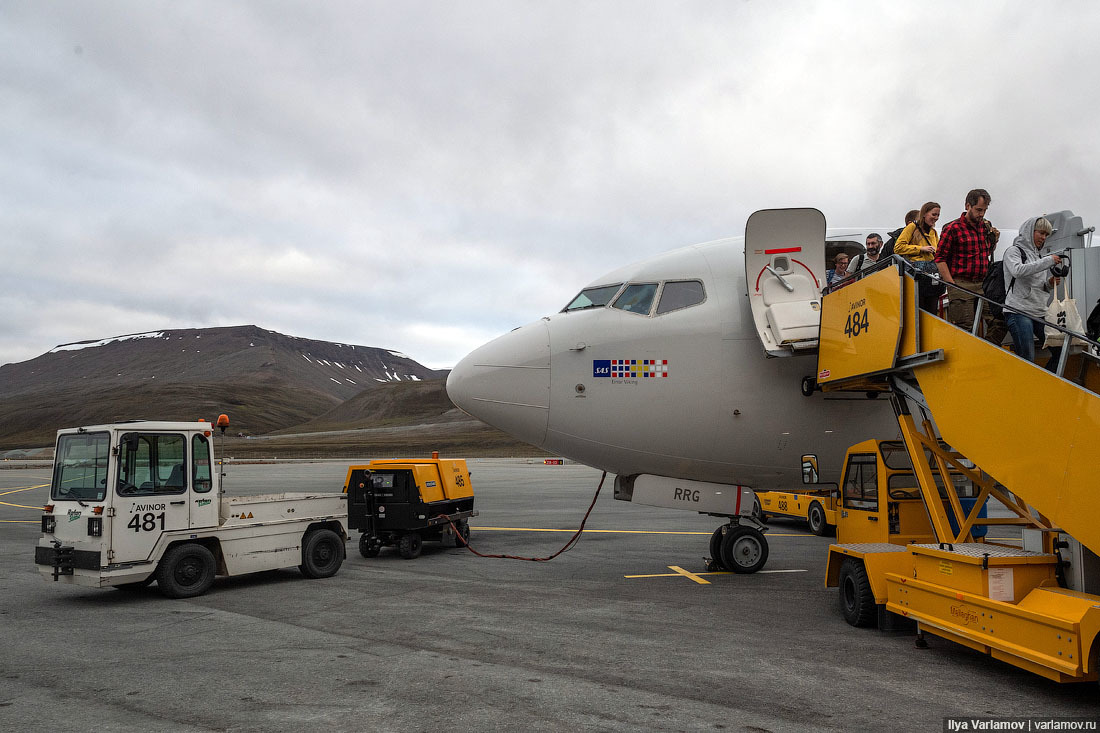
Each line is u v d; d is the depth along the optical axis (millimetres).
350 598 9578
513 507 24219
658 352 9750
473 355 10625
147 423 9609
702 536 16375
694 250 10516
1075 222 9672
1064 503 5094
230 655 6754
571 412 9938
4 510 24750
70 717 5105
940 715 5020
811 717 4980
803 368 9594
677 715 5031
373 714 5094
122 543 9195
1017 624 5430
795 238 9586
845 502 10023
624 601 9141
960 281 7730
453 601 9273
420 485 13422
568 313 10609
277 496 11070
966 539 7004
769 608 8664
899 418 7691
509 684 5762
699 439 9844
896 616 7527
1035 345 6988
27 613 8836
